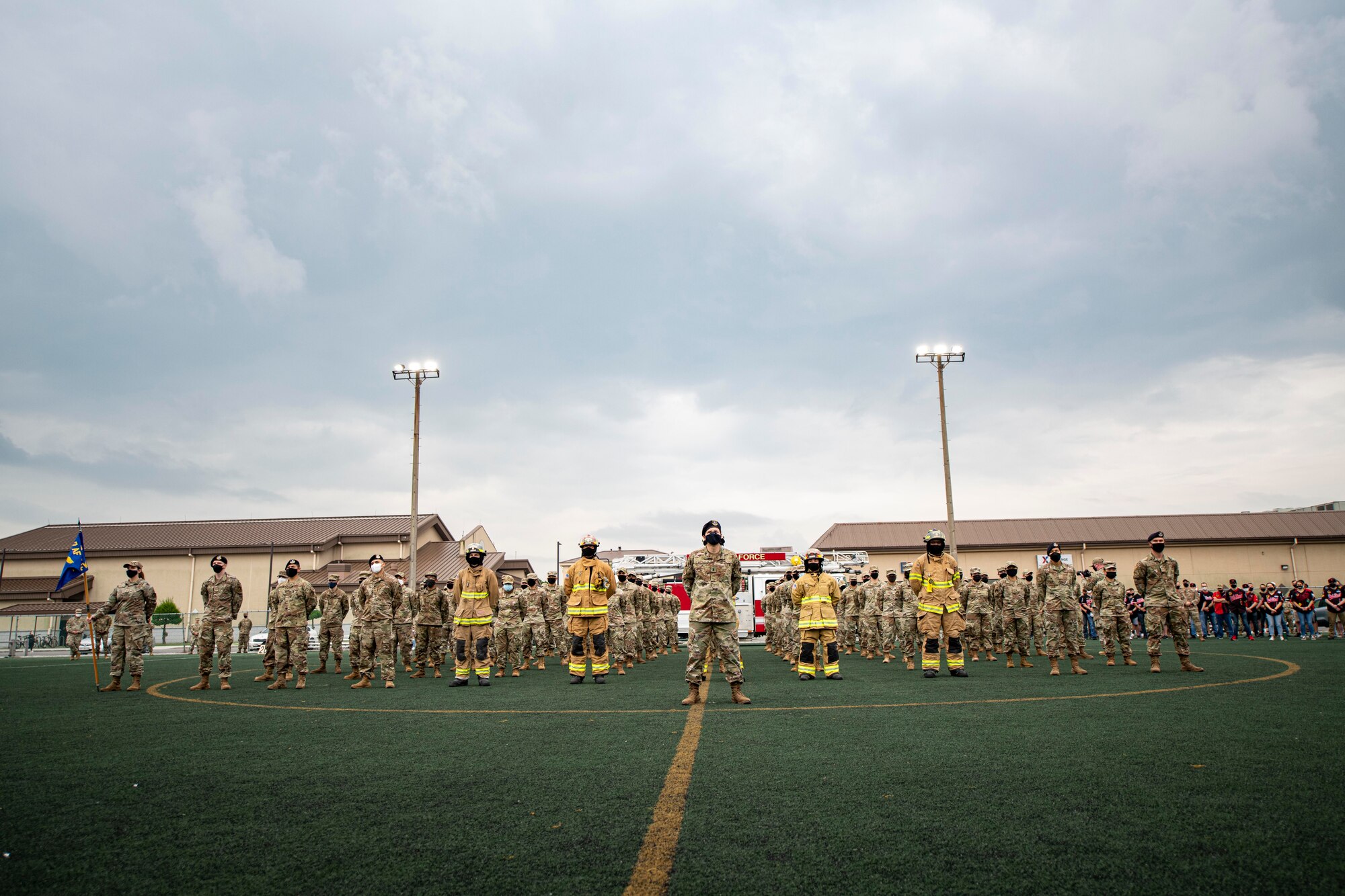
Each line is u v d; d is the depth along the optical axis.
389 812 4.65
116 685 13.52
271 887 3.45
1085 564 50.25
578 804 4.75
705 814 4.47
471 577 13.62
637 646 19.78
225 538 55.78
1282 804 4.47
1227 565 49.59
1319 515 51.31
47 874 3.65
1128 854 3.68
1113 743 6.38
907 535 52.03
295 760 6.27
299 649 13.95
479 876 3.55
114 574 54.44
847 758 5.94
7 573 54.69
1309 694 9.45
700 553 10.11
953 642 13.38
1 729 8.32
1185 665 13.02
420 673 16.31
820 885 3.36
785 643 20.27
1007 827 4.13
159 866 3.75
